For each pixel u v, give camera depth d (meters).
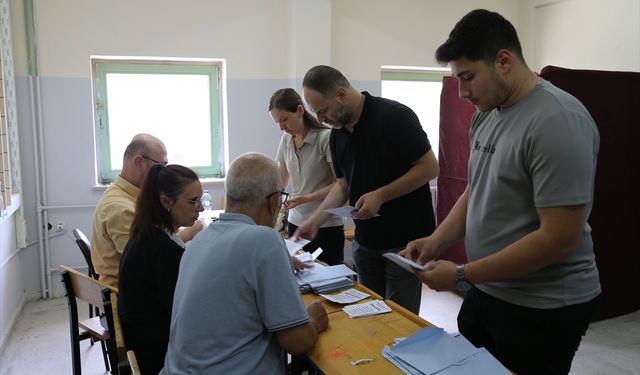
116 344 1.50
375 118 2.04
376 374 1.25
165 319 1.68
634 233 3.46
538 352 1.37
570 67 4.55
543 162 1.21
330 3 4.20
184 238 2.29
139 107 4.15
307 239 2.18
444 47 1.31
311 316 1.50
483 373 1.21
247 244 1.27
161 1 3.95
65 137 3.86
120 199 2.13
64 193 3.89
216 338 1.23
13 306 3.44
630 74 3.25
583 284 1.33
